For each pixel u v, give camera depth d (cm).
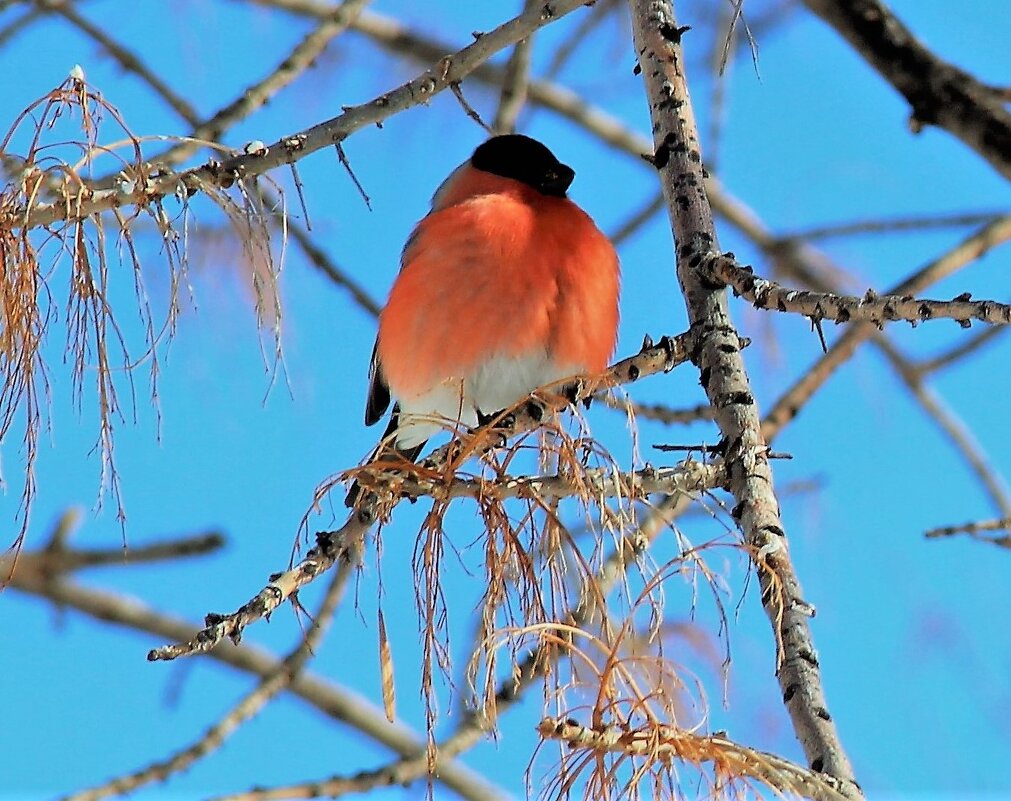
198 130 784
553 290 817
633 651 499
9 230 554
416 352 823
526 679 524
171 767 805
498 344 812
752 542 571
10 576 572
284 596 571
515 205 838
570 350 822
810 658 539
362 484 571
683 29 730
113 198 575
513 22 653
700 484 599
